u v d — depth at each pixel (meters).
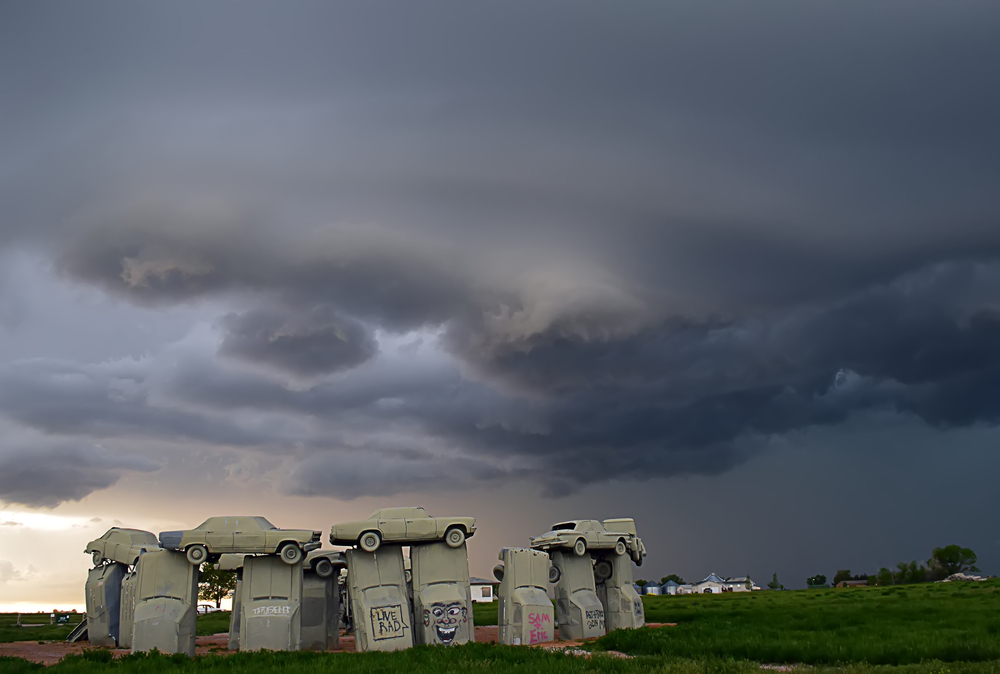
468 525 39.03
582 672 26.19
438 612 37.59
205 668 29.50
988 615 42.00
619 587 45.88
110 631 44.62
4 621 83.06
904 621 41.16
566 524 45.22
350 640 49.44
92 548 46.66
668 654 31.30
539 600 40.00
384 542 38.16
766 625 42.66
